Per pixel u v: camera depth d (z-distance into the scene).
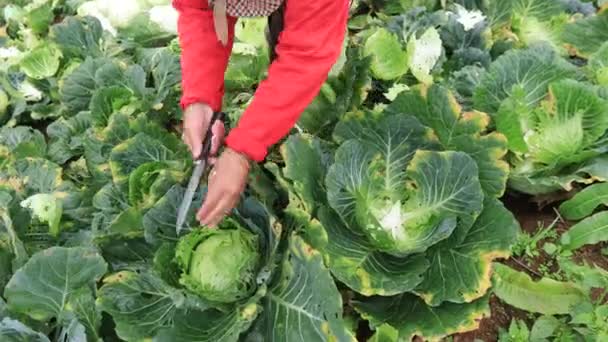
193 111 1.09
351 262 1.04
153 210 1.06
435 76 1.43
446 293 1.03
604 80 1.32
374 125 1.18
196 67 1.08
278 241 1.00
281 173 1.14
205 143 1.06
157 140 1.22
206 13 1.08
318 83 0.91
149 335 0.99
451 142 1.17
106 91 1.39
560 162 1.22
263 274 1.01
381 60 1.41
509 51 1.28
